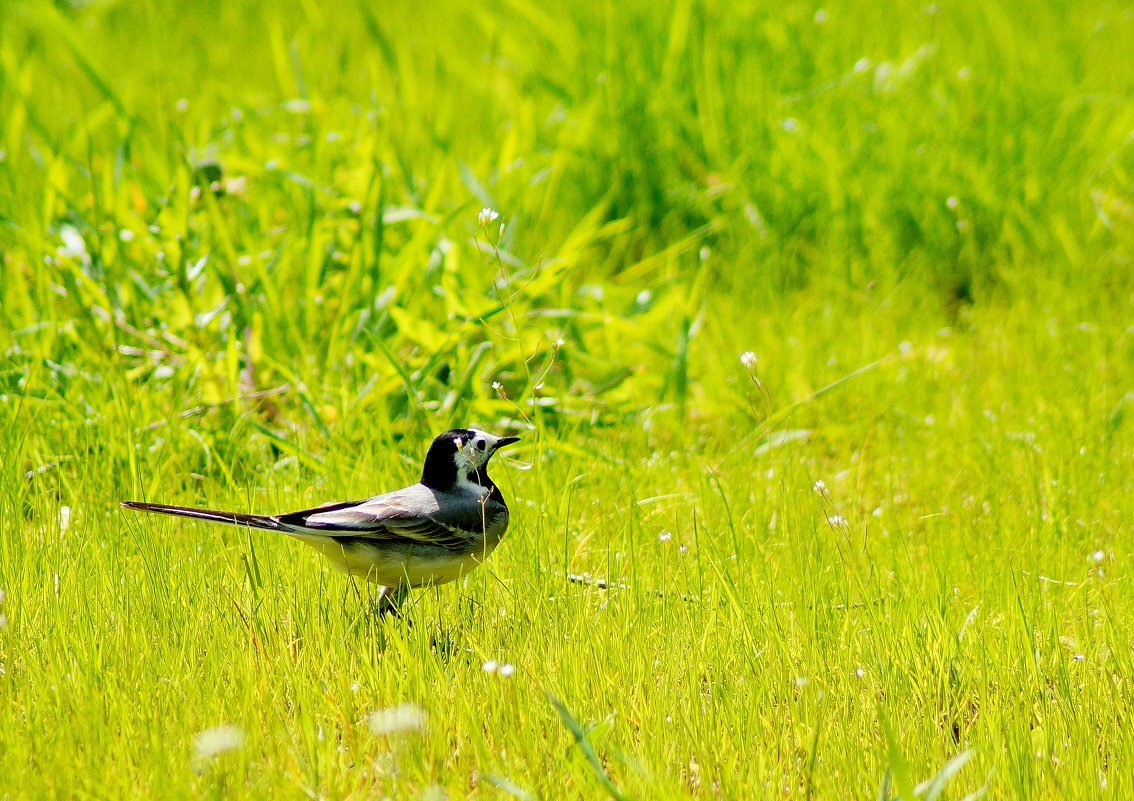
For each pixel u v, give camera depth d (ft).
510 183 53.01
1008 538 33.37
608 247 57.77
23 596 27.78
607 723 21.75
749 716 23.94
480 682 25.18
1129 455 38.42
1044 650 26.71
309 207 45.70
